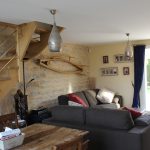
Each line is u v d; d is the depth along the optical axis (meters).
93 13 3.21
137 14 3.33
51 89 5.71
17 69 3.56
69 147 1.93
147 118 3.30
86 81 7.20
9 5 2.72
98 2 2.72
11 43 3.85
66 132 2.50
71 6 2.84
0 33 3.88
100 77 7.18
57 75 5.94
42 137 2.33
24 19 3.42
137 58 6.43
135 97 6.47
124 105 6.78
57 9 2.96
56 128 2.69
